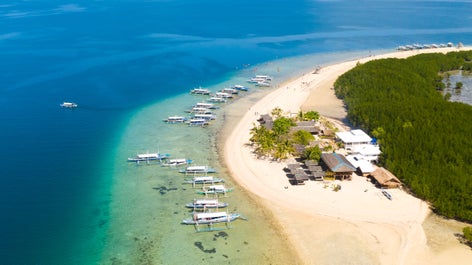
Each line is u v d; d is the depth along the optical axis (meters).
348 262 63.84
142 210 78.50
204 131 118.31
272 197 82.44
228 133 116.44
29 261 65.25
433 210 76.69
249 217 75.88
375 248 66.69
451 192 77.19
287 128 109.06
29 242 69.56
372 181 87.62
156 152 103.94
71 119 126.94
